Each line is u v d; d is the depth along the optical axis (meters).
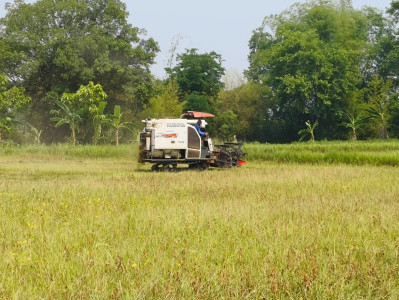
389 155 30.11
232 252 6.58
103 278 5.45
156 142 24.39
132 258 6.38
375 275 5.70
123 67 59.59
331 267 5.99
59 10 59.25
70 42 57.78
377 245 7.12
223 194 13.70
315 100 73.56
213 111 72.62
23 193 13.55
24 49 58.06
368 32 88.94
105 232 7.92
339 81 70.81
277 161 32.59
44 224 8.60
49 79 60.16
